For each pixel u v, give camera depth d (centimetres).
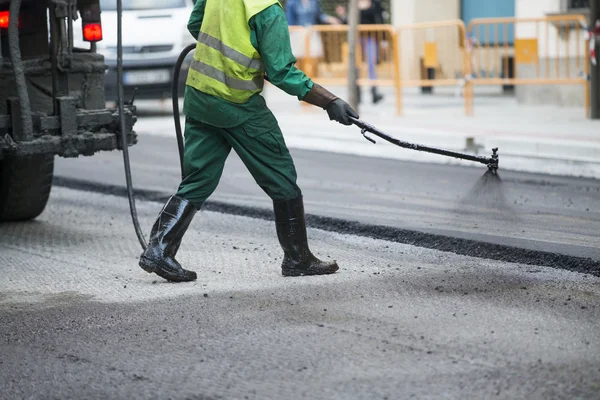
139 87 2431
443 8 3034
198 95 926
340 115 905
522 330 773
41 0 1088
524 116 2261
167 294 923
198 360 734
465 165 1759
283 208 961
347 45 2536
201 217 1328
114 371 720
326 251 1100
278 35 895
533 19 2275
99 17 1116
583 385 654
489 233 1143
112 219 1343
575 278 946
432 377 676
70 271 1035
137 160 1875
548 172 1670
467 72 2350
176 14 2484
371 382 671
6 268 1057
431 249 1105
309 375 690
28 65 1087
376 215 1277
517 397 636
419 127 2073
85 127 1095
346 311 842
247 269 1016
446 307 845
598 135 1838
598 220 1230
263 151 941
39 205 1305
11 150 1051
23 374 723
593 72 2116
